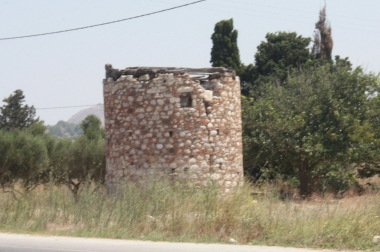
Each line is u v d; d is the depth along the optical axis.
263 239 16.31
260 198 20.53
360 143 31.69
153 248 15.08
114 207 19.94
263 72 49.97
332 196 29.28
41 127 42.56
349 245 15.30
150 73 23.98
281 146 32.00
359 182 38.47
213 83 24.58
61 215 20.73
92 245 15.69
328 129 31.98
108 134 25.03
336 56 55.50
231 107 25.03
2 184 31.75
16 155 33.81
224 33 47.97
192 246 15.42
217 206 18.53
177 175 23.30
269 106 32.88
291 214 18.66
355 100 33.25
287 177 35.66
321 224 16.73
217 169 24.09
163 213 18.70
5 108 65.00
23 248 15.31
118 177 24.23
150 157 23.62
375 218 17.38
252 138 32.41
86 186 22.80
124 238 17.08
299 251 14.66
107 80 24.89
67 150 38.38
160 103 23.59
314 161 32.41
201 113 23.75
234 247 15.22
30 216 20.69
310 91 33.94
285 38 51.81
